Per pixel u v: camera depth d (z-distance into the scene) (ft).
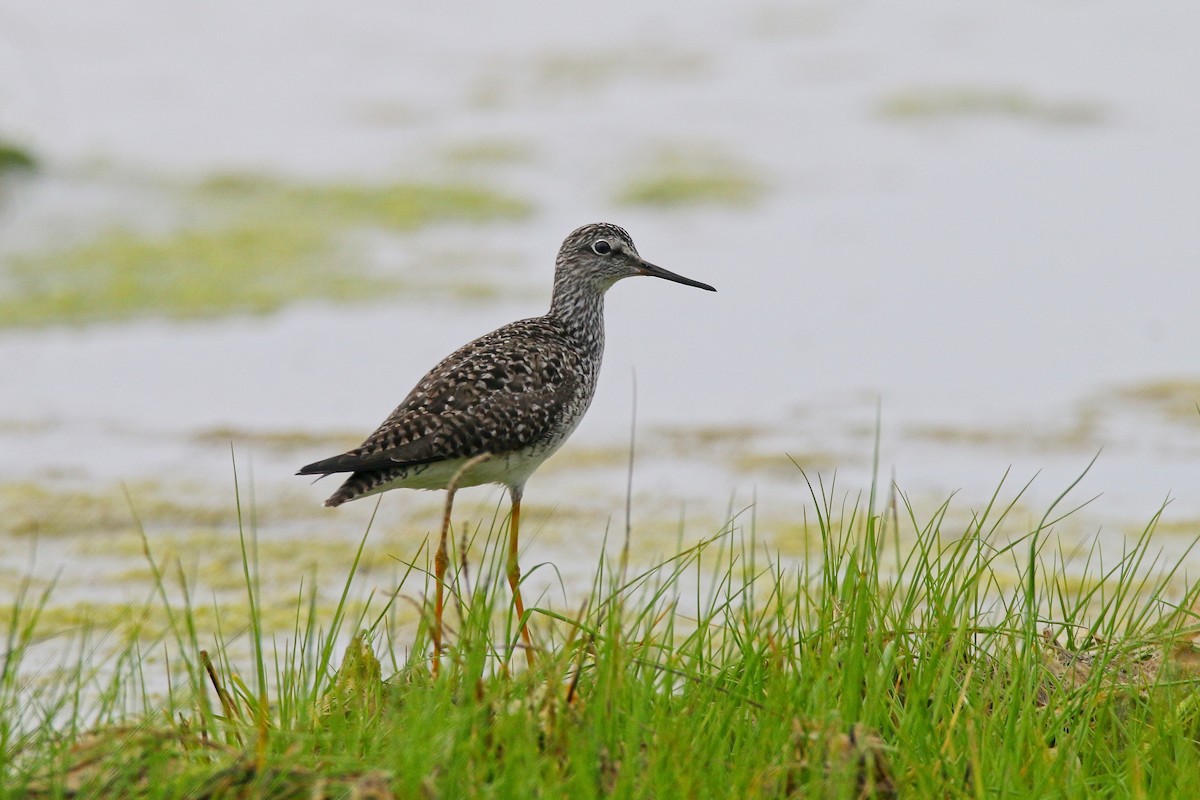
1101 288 80.48
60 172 98.02
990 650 33.06
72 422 62.95
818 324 76.38
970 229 91.25
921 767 26.04
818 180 101.35
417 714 26.22
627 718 26.45
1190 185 98.02
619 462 58.39
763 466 57.52
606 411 64.49
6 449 59.67
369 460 36.14
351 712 28.99
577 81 126.52
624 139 110.32
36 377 68.69
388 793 23.79
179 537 50.96
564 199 97.66
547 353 39.22
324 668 29.30
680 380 68.64
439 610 32.63
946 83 122.31
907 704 28.86
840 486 54.80
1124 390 65.21
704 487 55.31
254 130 112.68
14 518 52.37
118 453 59.62
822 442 60.08
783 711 27.14
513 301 78.89
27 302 78.54
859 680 28.25
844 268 84.99
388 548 49.49
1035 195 97.19
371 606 43.70
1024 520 50.31
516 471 38.78
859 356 71.41
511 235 90.94
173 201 95.14
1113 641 33.60
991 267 84.48
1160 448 57.98
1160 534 49.01
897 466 56.80
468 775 24.90
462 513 52.85
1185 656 32.24
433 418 36.99
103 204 93.50
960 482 54.75
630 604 42.04
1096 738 28.50
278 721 30.35
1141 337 72.74
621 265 42.52
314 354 71.77
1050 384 66.49
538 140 110.42
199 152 106.11
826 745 25.79
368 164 104.78
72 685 36.22
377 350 72.18
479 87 125.39
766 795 25.34
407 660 30.25
